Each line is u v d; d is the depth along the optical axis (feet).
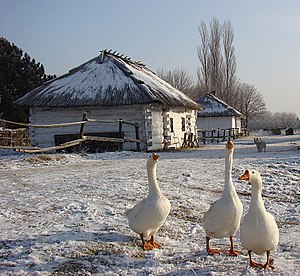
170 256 20.83
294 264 19.36
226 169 20.81
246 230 18.48
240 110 267.18
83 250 20.93
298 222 29.14
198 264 19.35
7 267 18.86
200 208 32.35
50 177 45.16
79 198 33.42
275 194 38.99
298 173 49.03
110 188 37.60
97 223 26.04
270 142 119.14
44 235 23.30
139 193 35.76
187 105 94.48
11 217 27.78
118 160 62.23
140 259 20.30
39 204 31.35
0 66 129.59
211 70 238.27
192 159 63.05
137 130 79.15
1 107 121.08
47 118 83.35
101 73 90.33
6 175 47.24
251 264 18.95
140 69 105.19
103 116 82.38
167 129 87.81
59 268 18.67
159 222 21.53
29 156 62.49
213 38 237.45
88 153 71.46
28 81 132.36
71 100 81.76
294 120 374.22
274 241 18.38
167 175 46.03
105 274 18.21
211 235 20.99
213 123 169.17
